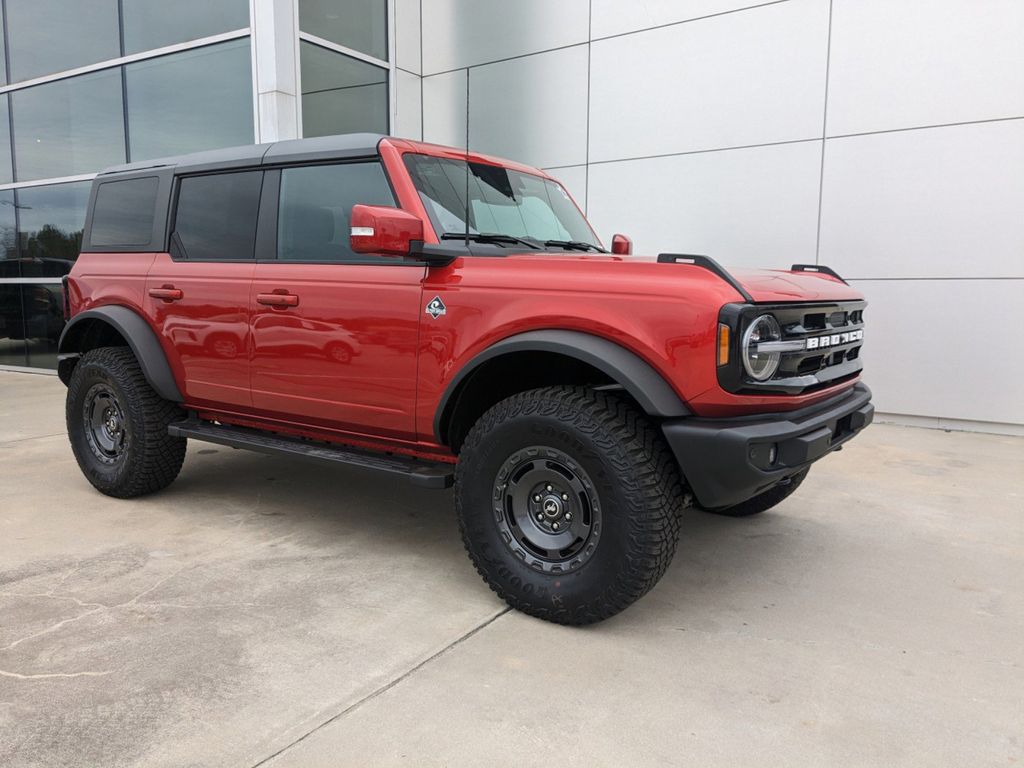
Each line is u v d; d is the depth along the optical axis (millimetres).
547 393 2842
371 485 4777
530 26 8438
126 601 2979
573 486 2744
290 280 3549
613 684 2410
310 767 1958
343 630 2758
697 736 2129
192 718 2172
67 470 5125
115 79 9531
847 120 6762
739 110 7262
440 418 3092
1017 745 2105
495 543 2916
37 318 10961
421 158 3406
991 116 6188
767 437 2543
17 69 10633
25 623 2771
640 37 7727
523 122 8609
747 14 7125
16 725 2121
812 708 2285
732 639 2740
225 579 3223
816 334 2900
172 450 4270
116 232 4496
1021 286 6219
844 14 6676
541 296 2842
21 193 10922
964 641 2742
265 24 7637
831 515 4234
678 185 7668
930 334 6621
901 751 2072
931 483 4871
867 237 6797
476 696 2320
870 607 3031
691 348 2541
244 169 3865
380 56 8906
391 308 3211
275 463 5336
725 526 4047
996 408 6410
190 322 3951
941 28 6305
